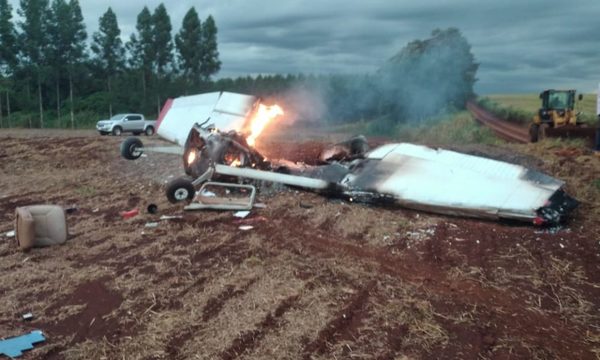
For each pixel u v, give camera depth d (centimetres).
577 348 383
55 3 5362
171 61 5466
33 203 928
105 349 379
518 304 455
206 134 920
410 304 448
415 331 400
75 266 561
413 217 696
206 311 436
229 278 509
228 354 367
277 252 588
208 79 5544
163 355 369
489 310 442
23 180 1195
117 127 2745
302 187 862
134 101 5228
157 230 693
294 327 405
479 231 627
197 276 517
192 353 370
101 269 546
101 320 427
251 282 498
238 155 901
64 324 422
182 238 652
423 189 705
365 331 400
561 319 430
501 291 482
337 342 384
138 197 925
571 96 1691
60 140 1805
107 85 5738
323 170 839
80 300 468
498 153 1167
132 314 436
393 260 562
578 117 1692
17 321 429
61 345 388
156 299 464
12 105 5097
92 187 1052
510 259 546
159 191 964
